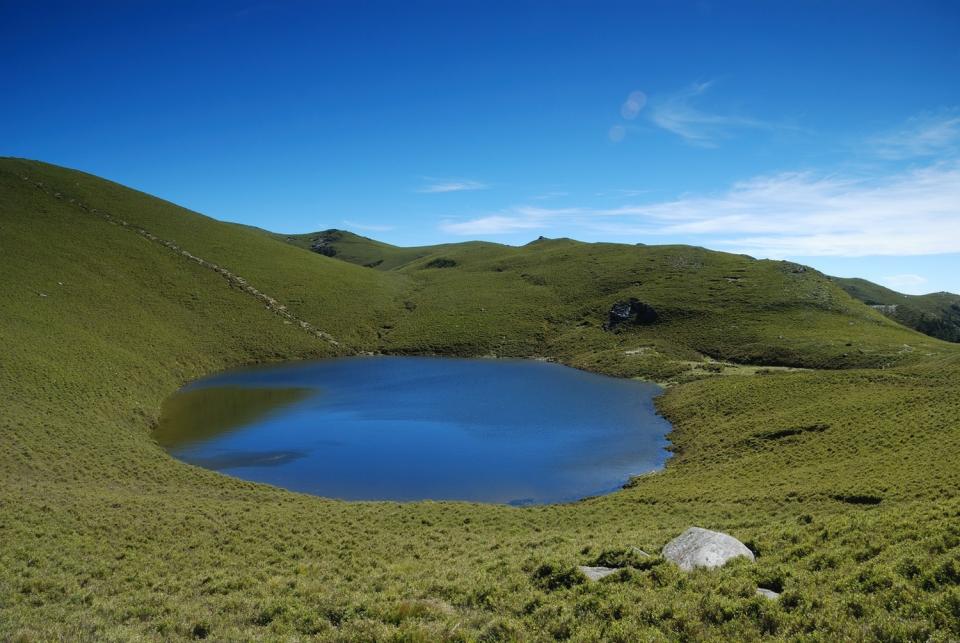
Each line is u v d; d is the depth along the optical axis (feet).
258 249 476.95
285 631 48.62
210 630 48.96
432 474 145.18
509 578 59.06
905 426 124.57
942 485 83.92
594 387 257.34
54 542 75.31
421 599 54.13
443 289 485.97
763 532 67.87
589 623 44.60
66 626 48.26
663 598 47.19
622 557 59.26
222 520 93.71
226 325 344.08
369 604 52.65
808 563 51.72
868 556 50.67
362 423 195.62
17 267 293.02
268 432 183.42
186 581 66.13
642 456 158.51
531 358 346.74
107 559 72.74
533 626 45.21
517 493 133.08
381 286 479.82
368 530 94.17
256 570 71.20
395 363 327.88
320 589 61.21
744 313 341.21
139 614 53.52
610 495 122.72
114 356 234.79
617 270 460.55
